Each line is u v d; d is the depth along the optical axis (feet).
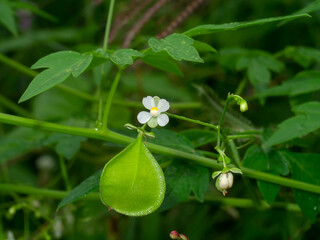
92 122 0.86
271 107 0.99
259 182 0.63
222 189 0.51
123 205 0.49
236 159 0.64
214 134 0.68
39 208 0.81
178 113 0.99
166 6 0.89
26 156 1.07
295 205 0.71
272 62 0.82
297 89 0.75
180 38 0.52
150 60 0.55
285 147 0.68
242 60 0.82
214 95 0.78
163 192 0.49
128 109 1.04
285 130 0.62
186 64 1.08
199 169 0.61
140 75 1.06
